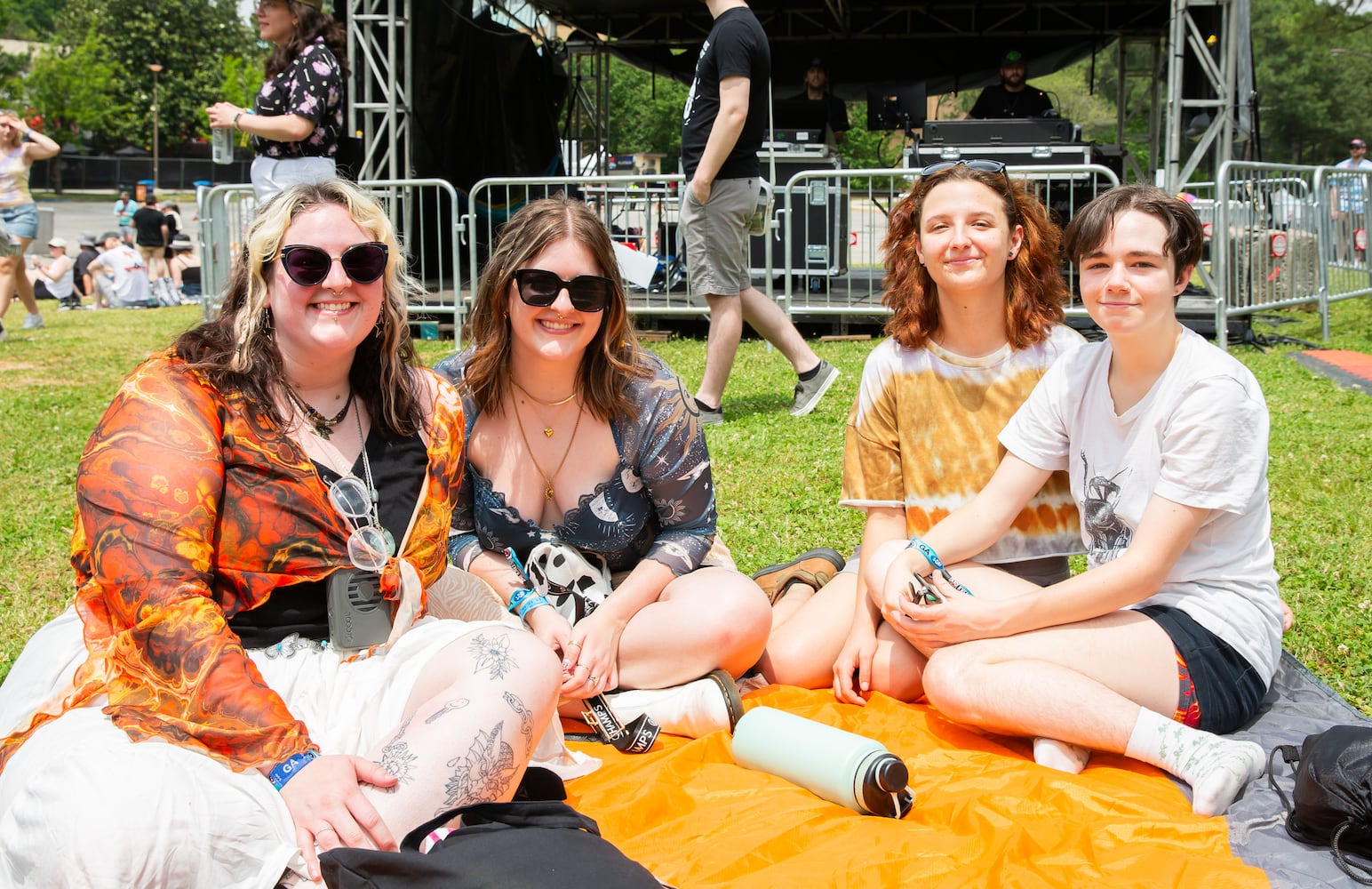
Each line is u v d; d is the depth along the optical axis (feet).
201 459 6.83
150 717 6.33
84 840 5.62
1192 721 8.17
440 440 7.88
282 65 23.84
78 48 215.10
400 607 7.48
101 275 58.03
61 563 14.57
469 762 6.48
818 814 7.26
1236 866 6.49
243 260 7.32
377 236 7.43
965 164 9.47
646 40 53.57
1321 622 11.60
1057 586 8.32
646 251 33.83
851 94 55.36
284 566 7.19
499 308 9.03
